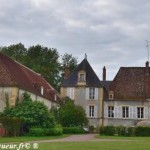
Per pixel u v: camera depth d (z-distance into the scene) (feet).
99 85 218.38
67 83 222.89
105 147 91.91
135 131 164.25
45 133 148.77
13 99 158.30
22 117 152.46
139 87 220.43
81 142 109.70
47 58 317.22
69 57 330.75
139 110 214.48
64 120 191.42
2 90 159.53
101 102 217.15
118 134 164.45
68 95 221.46
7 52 311.27
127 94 217.97
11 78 161.17
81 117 193.36
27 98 164.14
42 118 154.30
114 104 216.74
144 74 225.56
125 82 223.30
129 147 92.79
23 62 297.74
